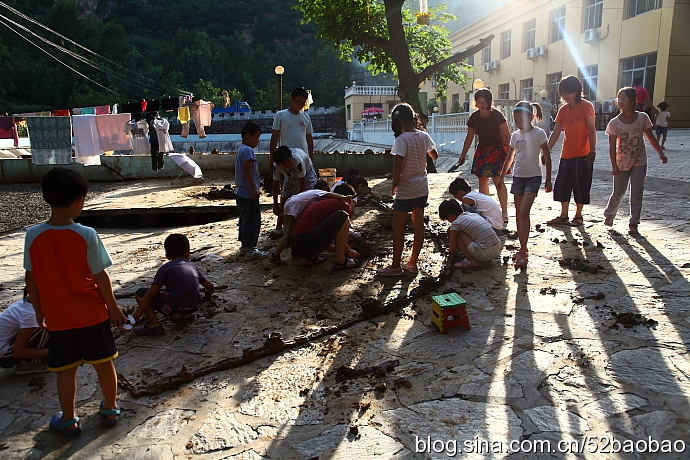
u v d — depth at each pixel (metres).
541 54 27.80
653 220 6.72
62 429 2.71
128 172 15.30
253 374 3.31
